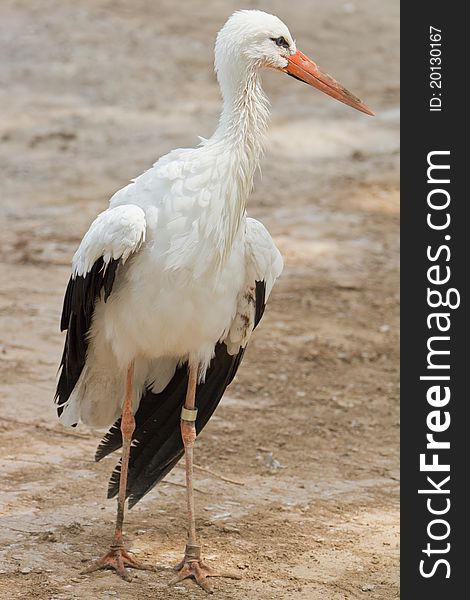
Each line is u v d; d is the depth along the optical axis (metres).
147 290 8.26
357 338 14.75
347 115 25.56
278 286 16.56
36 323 14.45
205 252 8.23
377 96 26.77
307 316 15.44
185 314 8.36
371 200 20.67
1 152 22.61
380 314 15.69
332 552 9.08
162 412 9.27
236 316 8.90
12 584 8.16
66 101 25.84
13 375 12.68
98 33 30.62
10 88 26.39
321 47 30.27
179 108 25.81
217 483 10.40
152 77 27.77
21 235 18.20
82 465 10.56
